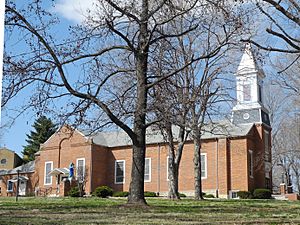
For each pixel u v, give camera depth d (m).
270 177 42.12
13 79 13.56
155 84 14.98
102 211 11.24
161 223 8.09
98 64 16.08
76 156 44.19
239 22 15.15
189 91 21.59
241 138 39.78
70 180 40.44
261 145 41.03
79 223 7.87
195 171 26.97
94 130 16.86
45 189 44.91
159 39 15.59
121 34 14.76
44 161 45.69
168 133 25.50
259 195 37.25
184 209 12.46
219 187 39.50
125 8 14.76
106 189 37.56
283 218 9.50
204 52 24.39
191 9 16.06
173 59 21.61
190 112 24.28
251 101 41.88
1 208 12.23
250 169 39.84
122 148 45.00
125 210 11.74
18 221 8.05
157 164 42.97
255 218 9.45
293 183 55.69
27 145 62.53
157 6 15.12
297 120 43.94
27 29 13.38
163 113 16.58
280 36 8.69
